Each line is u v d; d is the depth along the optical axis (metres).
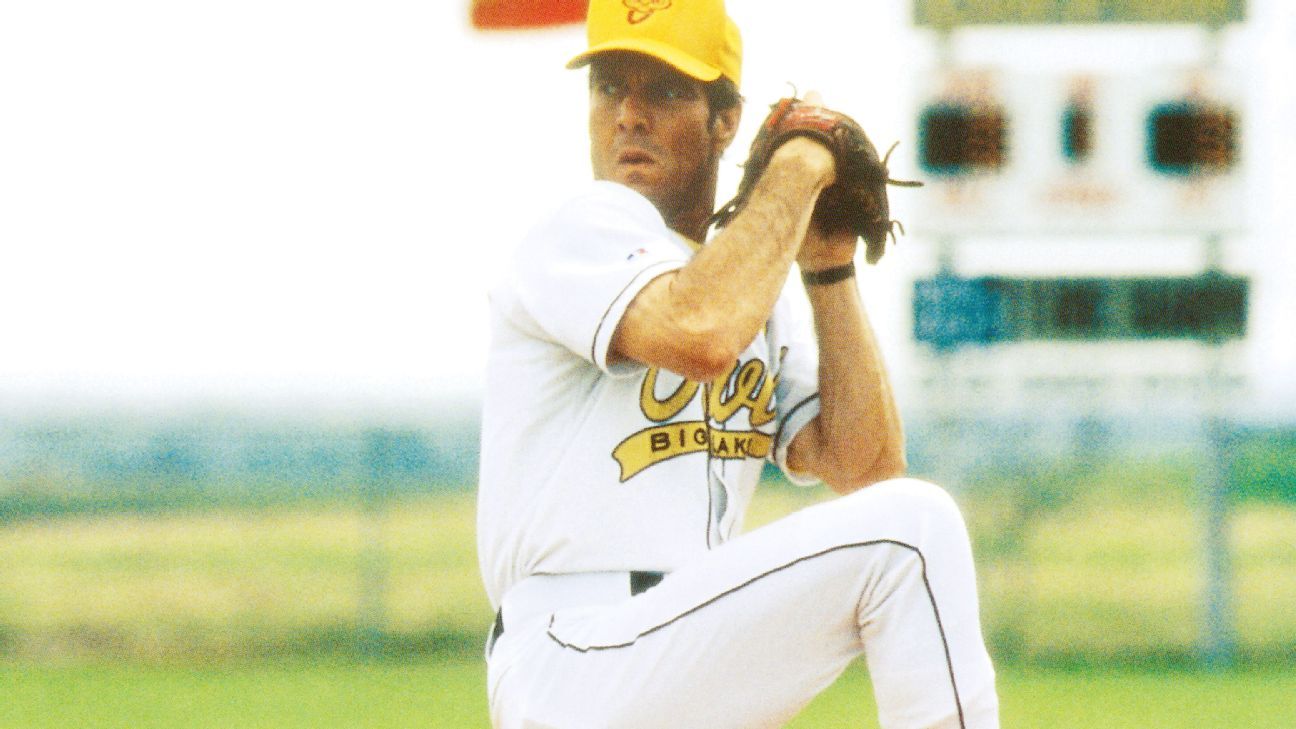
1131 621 43.12
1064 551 55.69
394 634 42.12
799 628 8.41
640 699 8.54
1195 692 32.81
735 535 9.75
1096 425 39.53
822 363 9.95
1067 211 38.44
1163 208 38.19
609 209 9.07
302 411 58.31
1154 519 60.25
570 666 8.73
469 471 59.38
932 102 38.59
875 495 8.41
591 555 8.99
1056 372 39.22
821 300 9.87
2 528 56.84
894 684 8.27
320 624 43.41
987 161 38.56
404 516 60.94
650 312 8.49
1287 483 75.25
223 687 34.19
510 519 9.18
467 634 42.09
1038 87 38.41
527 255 9.09
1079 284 38.97
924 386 39.56
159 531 57.25
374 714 29.80
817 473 10.15
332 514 58.28
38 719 29.52
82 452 57.12
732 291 8.43
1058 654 38.84
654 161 9.62
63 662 38.84
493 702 9.20
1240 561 57.50
